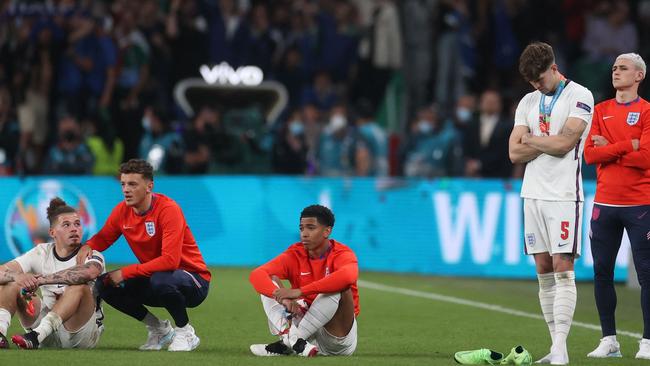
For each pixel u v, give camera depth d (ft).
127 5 233.14
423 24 245.45
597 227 102.53
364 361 90.89
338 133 214.48
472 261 187.01
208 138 206.49
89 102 226.99
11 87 223.92
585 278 183.21
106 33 229.86
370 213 192.13
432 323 128.06
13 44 228.84
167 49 232.94
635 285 173.06
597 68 243.81
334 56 242.37
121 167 97.30
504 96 237.66
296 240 193.47
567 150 93.81
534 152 95.25
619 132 101.55
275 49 242.37
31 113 221.25
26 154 214.28
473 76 246.06
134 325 119.03
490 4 249.14
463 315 136.15
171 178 195.42
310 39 242.78
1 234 192.65
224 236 194.80
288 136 213.87
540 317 135.33
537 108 96.48
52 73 226.58
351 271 91.40
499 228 186.19
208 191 195.11
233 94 214.69
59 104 226.38
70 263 98.73
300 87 240.53
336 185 192.95
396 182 191.31
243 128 207.41
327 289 91.04
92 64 226.99
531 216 96.89
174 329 102.42
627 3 261.03
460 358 91.76
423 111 216.95
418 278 181.68
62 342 95.96
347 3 249.34
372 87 241.55
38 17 229.25
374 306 144.05
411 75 246.06
